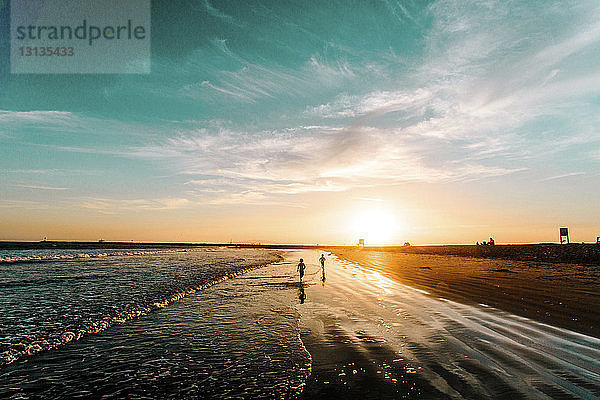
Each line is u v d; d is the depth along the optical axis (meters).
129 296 18.34
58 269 36.75
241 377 7.57
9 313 14.26
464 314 12.56
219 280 26.17
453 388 6.37
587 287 17.97
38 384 7.50
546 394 5.98
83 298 17.81
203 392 6.93
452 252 70.88
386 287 20.73
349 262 49.03
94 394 7.00
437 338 9.65
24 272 33.25
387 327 11.09
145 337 10.81
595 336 9.38
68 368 8.35
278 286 22.58
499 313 12.45
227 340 10.37
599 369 7.12
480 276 24.83
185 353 9.27
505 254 55.25
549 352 8.18
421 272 29.81
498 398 5.89
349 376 7.21
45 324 12.38
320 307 15.00
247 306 15.64
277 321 12.61
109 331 11.53
